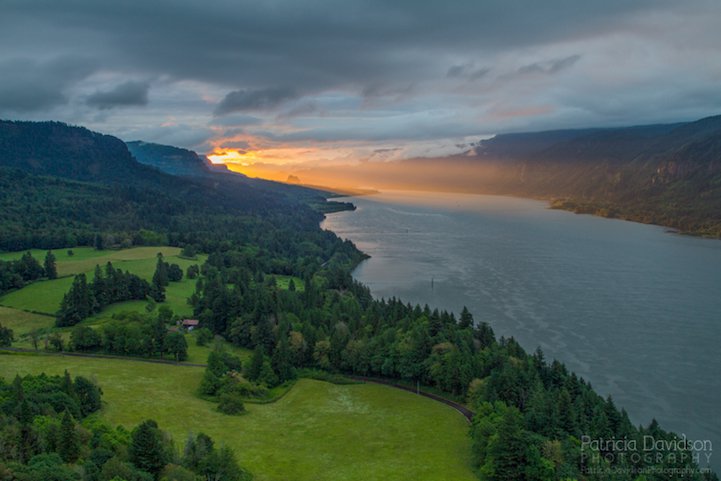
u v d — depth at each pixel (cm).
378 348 16812
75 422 10331
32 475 7625
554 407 12131
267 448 11925
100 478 8156
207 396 14388
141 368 16000
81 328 17288
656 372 18138
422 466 11319
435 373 15350
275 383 15738
